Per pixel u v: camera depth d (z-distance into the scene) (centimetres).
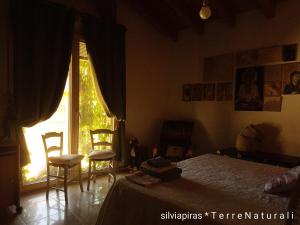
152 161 198
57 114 352
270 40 372
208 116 454
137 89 456
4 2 288
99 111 399
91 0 377
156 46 486
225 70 426
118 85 398
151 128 486
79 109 373
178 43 502
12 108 289
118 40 397
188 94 484
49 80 311
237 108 411
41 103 307
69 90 360
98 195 312
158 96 497
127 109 442
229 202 147
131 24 440
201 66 462
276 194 161
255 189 172
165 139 470
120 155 411
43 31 305
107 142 375
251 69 393
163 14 457
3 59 289
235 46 412
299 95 343
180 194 158
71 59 356
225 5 388
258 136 364
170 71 516
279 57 362
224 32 427
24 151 297
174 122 475
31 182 328
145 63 467
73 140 364
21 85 288
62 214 259
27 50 294
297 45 345
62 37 324
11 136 288
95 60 364
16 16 283
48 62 311
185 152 437
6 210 268
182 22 467
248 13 396
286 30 355
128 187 171
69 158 298
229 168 228
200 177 198
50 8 311
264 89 379
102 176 393
